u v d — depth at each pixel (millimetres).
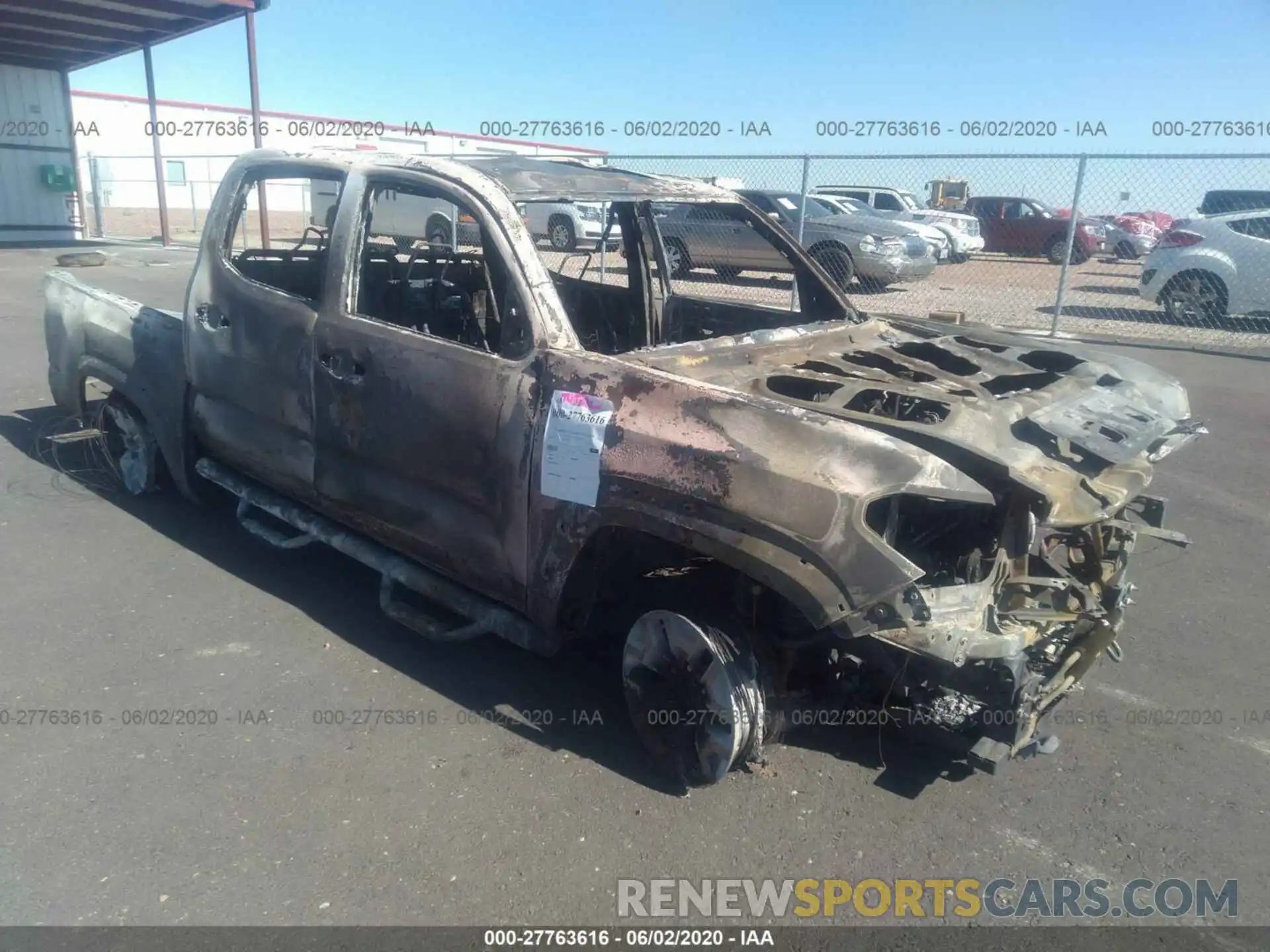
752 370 3297
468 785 2982
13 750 3066
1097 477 3051
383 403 3484
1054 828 2881
